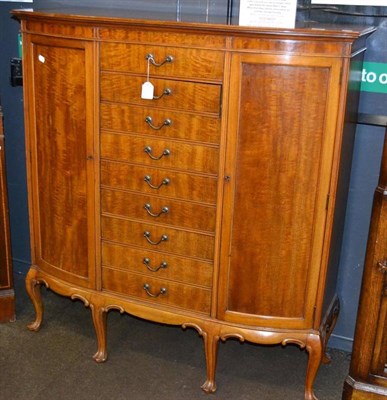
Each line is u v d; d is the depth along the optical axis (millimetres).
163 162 2166
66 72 2217
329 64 1908
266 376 2510
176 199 2195
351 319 2656
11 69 2939
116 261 2385
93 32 2105
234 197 2111
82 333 2756
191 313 2320
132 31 2051
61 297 3051
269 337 2244
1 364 2512
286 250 2146
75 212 2391
